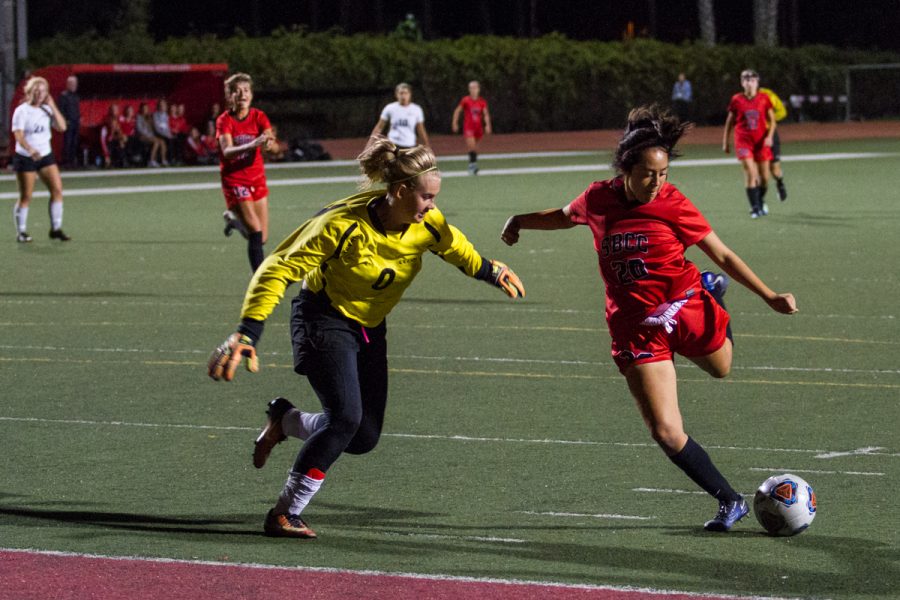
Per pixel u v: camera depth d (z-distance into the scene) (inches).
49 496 601.0
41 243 1653.5
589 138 4212.6
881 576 478.0
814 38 6274.6
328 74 4003.4
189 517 567.2
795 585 467.8
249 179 1254.3
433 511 574.6
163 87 3316.9
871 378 850.1
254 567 489.7
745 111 1873.8
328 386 522.0
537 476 632.4
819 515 562.9
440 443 697.6
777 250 1508.4
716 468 596.7
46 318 1099.9
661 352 534.0
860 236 1630.2
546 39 4665.4
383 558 503.8
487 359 921.5
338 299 521.3
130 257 1509.6
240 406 789.9
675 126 516.4
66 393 823.7
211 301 1184.2
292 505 530.0
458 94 4362.7
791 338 986.1
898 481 616.7
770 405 778.2
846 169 2770.7
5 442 703.7
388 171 502.0
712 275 546.3
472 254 531.2
